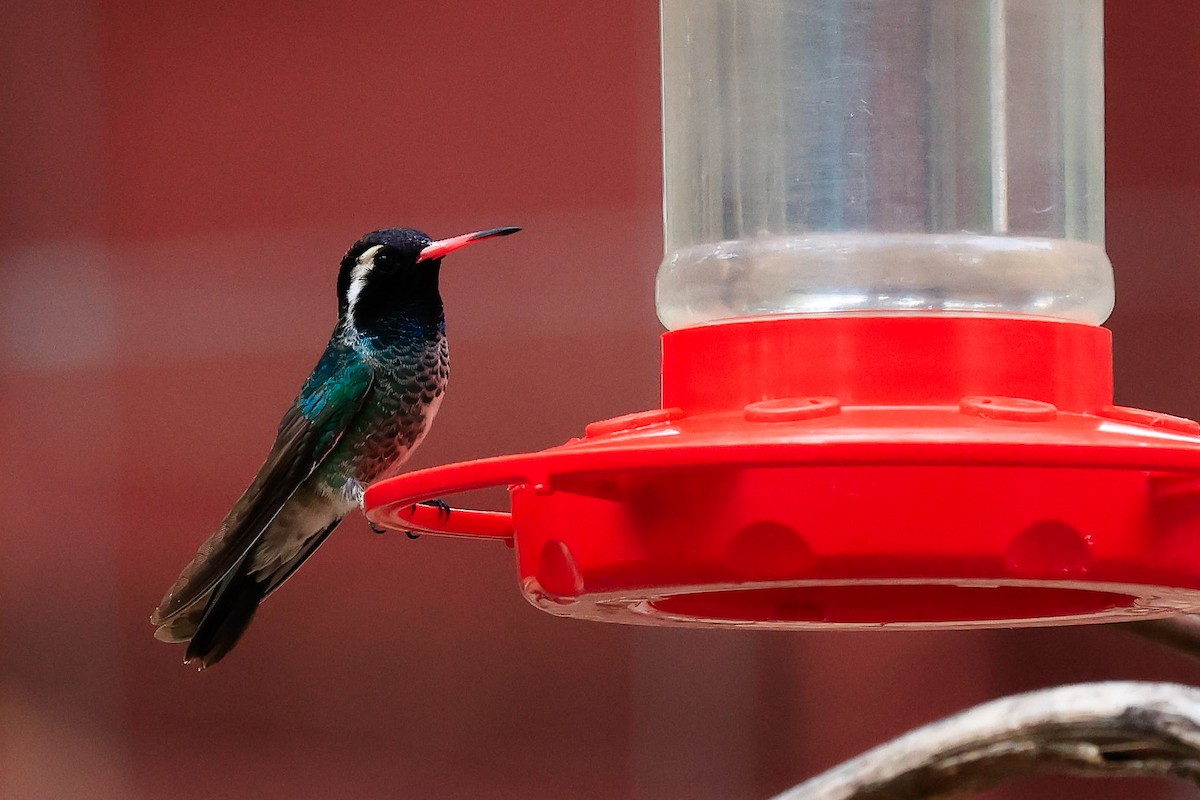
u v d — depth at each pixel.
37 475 9.27
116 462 9.30
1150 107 8.43
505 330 9.03
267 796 8.87
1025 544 3.79
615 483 4.01
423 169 9.23
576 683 8.78
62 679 9.12
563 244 9.05
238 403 9.27
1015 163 5.27
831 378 4.27
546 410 8.94
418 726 8.84
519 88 9.20
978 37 5.31
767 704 8.60
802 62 5.34
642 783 8.62
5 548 9.27
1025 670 8.26
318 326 9.23
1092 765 4.47
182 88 9.53
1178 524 3.87
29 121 9.56
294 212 9.32
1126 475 3.85
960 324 4.26
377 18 9.38
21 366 9.45
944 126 5.26
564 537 4.21
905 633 8.47
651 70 9.09
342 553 9.03
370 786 8.78
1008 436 3.51
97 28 9.63
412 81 9.30
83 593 9.21
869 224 5.19
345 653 8.98
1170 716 4.41
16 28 9.70
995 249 5.18
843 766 4.76
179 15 9.57
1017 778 4.61
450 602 8.92
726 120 5.41
